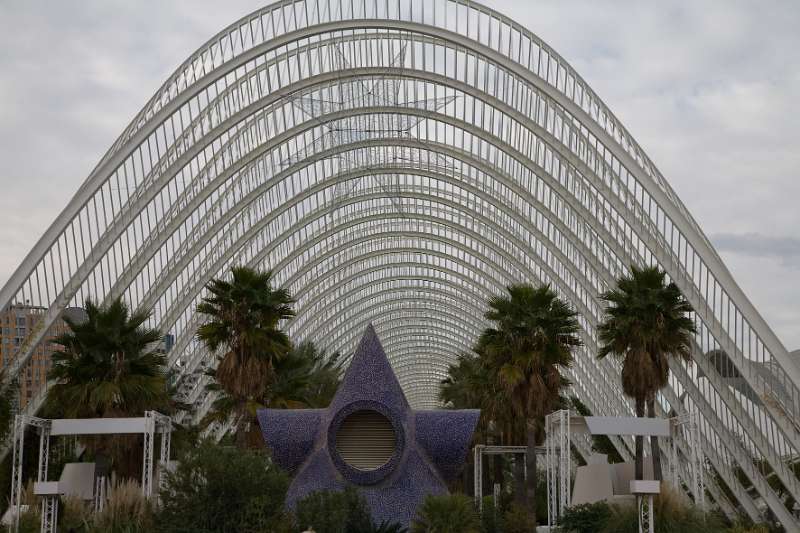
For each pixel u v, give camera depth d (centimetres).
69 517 2845
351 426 3244
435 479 3186
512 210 5766
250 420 3703
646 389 3578
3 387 3672
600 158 4372
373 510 3122
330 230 6756
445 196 6456
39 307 3900
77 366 3212
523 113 4541
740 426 3984
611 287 4866
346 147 5372
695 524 3008
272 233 6053
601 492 3688
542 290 3850
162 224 4631
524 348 3794
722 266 3591
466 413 3259
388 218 6869
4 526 2733
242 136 4988
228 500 2688
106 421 2858
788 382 3534
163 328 5084
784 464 3822
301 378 4050
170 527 2638
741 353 3647
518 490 4256
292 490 3158
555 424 3512
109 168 3841
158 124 3966
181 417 5512
